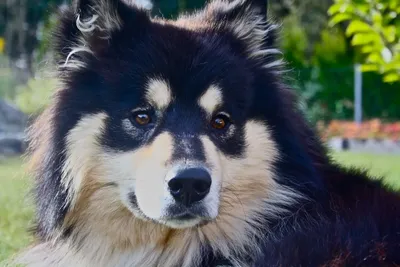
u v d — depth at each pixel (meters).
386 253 1.21
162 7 5.20
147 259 1.31
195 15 1.42
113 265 1.32
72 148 1.29
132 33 1.31
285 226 1.29
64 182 1.29
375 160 3.69
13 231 1.71
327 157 1.40
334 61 6.01
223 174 1.28
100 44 1.30
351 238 1.23
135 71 1.28
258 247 1.28
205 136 1.26
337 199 1.32
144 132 1.27
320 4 6.11
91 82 1.29
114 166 1.28
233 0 1.43
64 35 1.33
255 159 1.30
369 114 5.36
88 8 1.32
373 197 1.32
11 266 1.40
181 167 1.22
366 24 1.55
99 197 1.29
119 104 1.28
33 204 1.35
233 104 1.29
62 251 1.32
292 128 1.33
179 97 1.27
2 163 3.47
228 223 1.30
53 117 1.30
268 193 1.31
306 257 1.22
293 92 1.38
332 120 5.30
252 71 1.33
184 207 1.23
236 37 1.34
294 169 1.32
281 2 6.17
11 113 4.32
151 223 1.28
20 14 5.86
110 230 1.30
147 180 1.24
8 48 5.91
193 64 1.28
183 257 1.30
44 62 1.41
